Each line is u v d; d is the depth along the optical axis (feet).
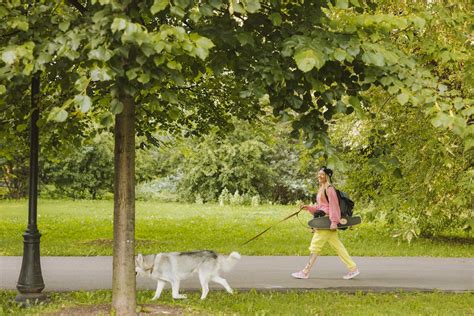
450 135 32.58
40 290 30.96
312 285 37.99
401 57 23.25
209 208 107.34
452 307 32.71
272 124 52.03
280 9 23.86
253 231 69.31
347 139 54.34
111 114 20.30
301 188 120.78
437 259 50.78
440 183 40.91
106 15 19.86
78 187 120.16
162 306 29.99
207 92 42.22
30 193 30.94
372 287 37.65
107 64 19.71
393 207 34.91
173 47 18.94
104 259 46.11
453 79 37.52
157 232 65.77
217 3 19.75
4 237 58.49
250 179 121.80
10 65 20.59
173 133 46.42
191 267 32.07
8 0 21.40
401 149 39.34
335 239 40.37
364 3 26.61
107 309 28.81
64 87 24.26
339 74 23.91
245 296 33.60
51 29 22.66
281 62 23.22
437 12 26.81
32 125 30.42
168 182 130.72
